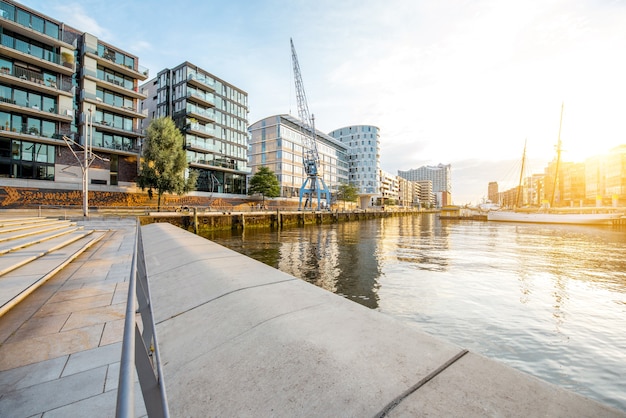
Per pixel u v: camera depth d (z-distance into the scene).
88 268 6.43
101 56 34.69
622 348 6.38
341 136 113.06
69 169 31.47
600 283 11.62
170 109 46.31
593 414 1.35
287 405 1.69
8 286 4.66
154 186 35.19
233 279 4.16
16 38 28.64
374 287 11.27
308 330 2.46
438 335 7.10
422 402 1.50
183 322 3.16
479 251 20.22
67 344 3.02
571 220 48.09
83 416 2.01
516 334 7.11
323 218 55.28
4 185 26.70
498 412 1.39
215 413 1.75
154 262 6.36
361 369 1.85
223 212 35.34
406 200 162.12
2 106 27.17
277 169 67.62
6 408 2.05
